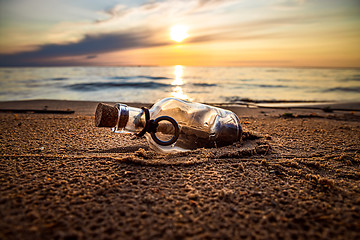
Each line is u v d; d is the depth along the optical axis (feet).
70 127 1.12
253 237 0.37
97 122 0.65
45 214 0.41
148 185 0.54
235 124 0.79
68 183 0.54
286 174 0.62
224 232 0.38
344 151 0.83
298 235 0.38
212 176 0.60
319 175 0.63
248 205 0.47
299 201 0.49
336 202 0.48
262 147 0.81
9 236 0.35
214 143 0.78
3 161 0.66
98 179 0.56
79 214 0.42
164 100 0.72
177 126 0.64
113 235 0.37
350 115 1.86
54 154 0.75
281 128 1.22
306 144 0.90
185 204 0.46
